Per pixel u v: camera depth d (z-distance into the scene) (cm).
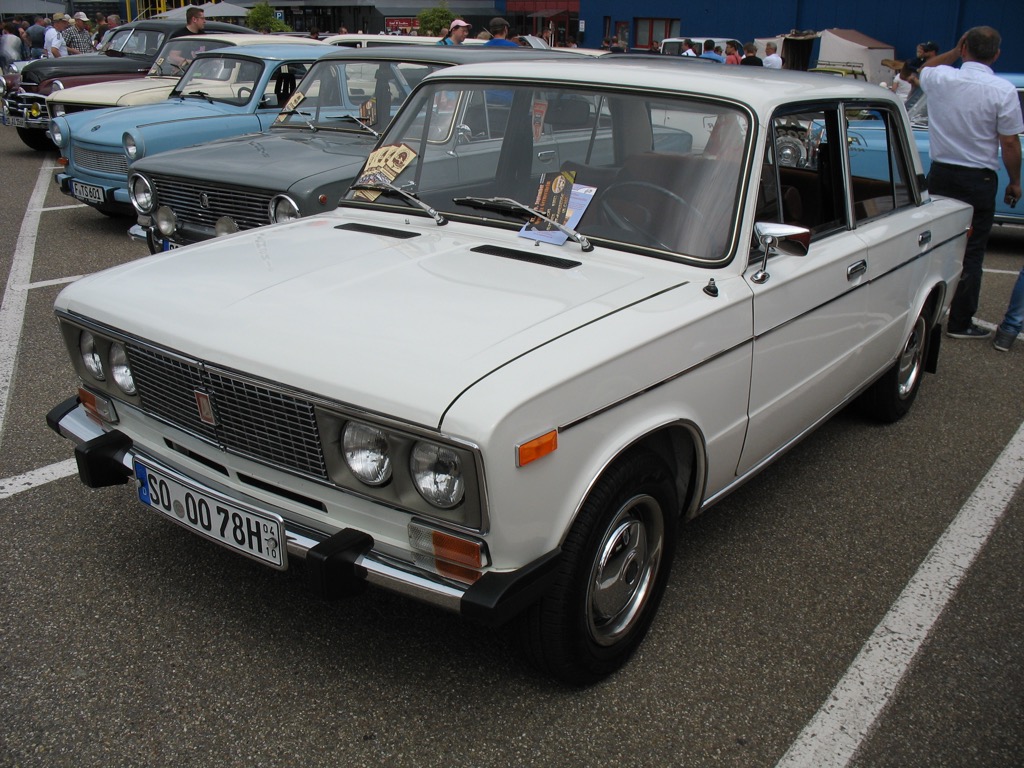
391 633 301
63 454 417
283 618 306
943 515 395
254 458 262
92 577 325
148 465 288
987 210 602
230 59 861
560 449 235
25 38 2033
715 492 317
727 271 297
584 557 251
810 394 357
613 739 260
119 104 967
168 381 276
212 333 260
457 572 236
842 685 285
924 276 447
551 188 332
